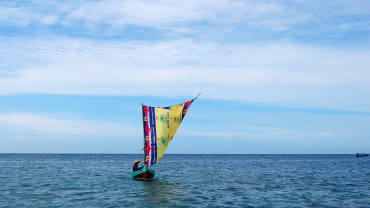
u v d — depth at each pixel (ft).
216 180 148.05
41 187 117.80
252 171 220.23
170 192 106.42
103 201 89.66
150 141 126.52
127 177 160.86
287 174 190.60
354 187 123.95
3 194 99.86
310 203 89.04
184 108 121.90
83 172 201.05
